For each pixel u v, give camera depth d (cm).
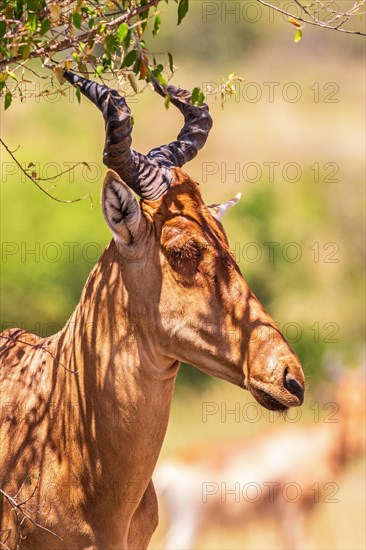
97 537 1147
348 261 4281
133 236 1080
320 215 4581
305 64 7025
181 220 1093
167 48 6794
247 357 1057
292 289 3906
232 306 1071
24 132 5022
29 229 3341
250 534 2375
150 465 1138
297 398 1035
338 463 2456
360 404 2478
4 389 1193
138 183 1093
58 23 1084
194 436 2917
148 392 1112
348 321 3812
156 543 2388
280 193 4644
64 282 3269
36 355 1209
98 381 1123
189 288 1080
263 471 2406
